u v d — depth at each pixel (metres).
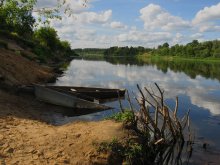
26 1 25.34
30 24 60.91
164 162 12.51
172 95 31.50
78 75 48.75
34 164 9.79
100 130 12.26
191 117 21.19
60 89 24.80
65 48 145.00
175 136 14.31
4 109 15.91
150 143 12.48
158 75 56.84
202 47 172.50
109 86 37.28
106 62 111.69
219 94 33.53
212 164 12.55
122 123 12.61
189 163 12.58
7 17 26.39
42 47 78.38
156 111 13.03
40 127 13.34
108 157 10.88
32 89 22.91
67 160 10.31
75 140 11.52
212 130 17.67
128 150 11.34
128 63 108.12
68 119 18.09
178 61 142.38
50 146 11.01
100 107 21.47
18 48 52.03
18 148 10.63
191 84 43.25
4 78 23.17
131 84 40.47
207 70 75.88
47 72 41.56
